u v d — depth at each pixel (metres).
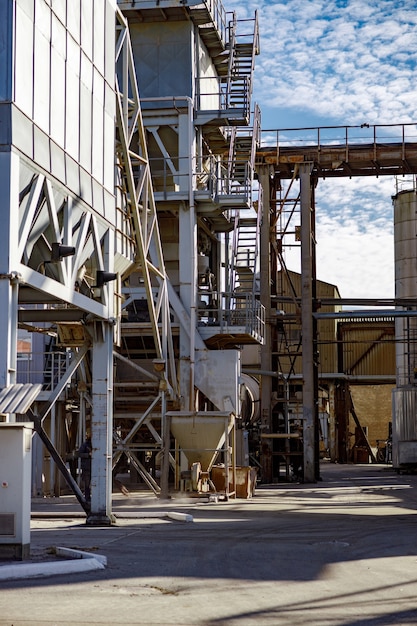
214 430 32.19
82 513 25.17
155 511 26.52
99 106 21.55
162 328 35.38
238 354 38.03
